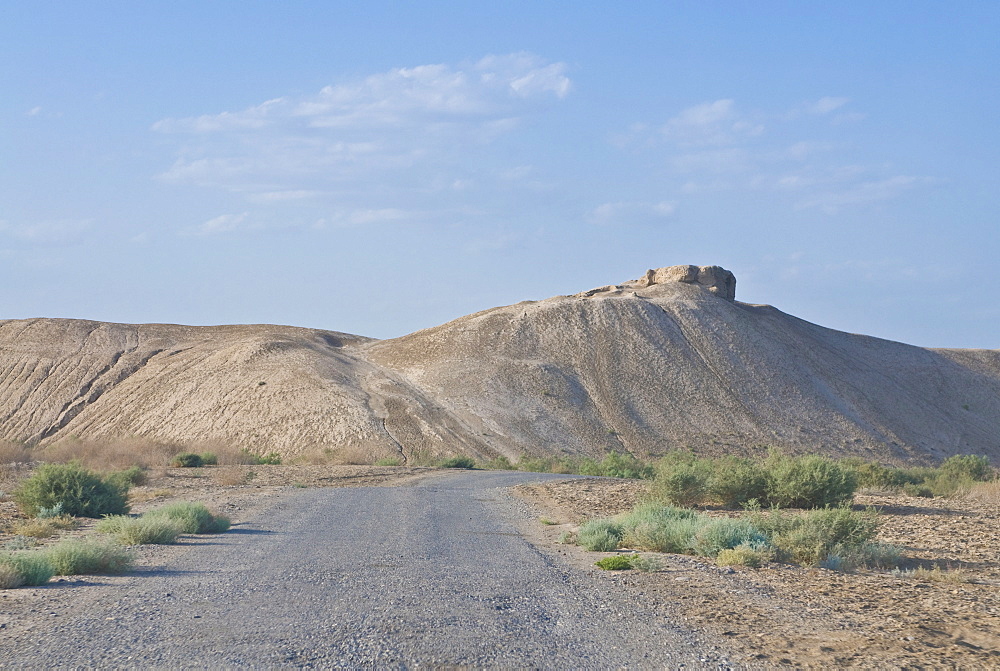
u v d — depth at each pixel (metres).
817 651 7.55
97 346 137.38
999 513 19.08
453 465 55.47
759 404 119.50
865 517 13.98
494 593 10.01
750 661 7.22
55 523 17.31
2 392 119.94
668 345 134.12
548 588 10.48
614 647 7.57
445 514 20.16
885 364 151.88
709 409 115.62
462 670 6.71
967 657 7.39
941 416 131.12
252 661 6.81
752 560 12.62
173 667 6.62
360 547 14.04
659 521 15.62
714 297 160.38
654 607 9.42
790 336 149.62
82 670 6.52
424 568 11.87
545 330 137.25
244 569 11.69
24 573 10.30
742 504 20.66
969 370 153.62
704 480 21.39
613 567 12.29
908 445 114.56
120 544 14.04
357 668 6.66
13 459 44.38
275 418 94.31
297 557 12.85
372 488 29.33
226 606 9.01
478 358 125.06
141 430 101.19
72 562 11.17
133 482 30.39
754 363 132.50
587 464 54.31
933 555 13.45
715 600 9.83
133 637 7.58
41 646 7.21
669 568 12.30
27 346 135.00
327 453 66.56
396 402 100.62
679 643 7.77
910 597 10.06
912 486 27.00
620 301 148.25
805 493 20.27
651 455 97.19
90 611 8.72
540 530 17.69
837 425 116.56
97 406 114.38
